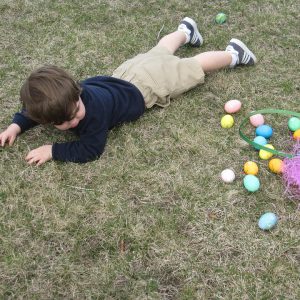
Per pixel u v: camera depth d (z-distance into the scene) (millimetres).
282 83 1987
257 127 1778
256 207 1520
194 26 2152
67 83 1473
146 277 1337
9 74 2016
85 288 1307
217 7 2445
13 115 1835
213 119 1833
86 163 1645
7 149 1684
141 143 1729
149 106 1820
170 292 1306
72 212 1483
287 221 1478
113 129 1770
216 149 1704
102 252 1388
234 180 1602
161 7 2445
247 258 1381
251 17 2369
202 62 1936
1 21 2330
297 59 2117
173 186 1568
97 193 1549
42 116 1474
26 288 1307
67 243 1409
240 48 2021
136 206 1515
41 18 2346
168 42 2061
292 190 1551
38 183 1571
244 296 1294
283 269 1351
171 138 1745
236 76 2023
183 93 1936
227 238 1430
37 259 1367
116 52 2154
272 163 1601
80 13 2387
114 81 1764
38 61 2094
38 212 1488
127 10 2418
